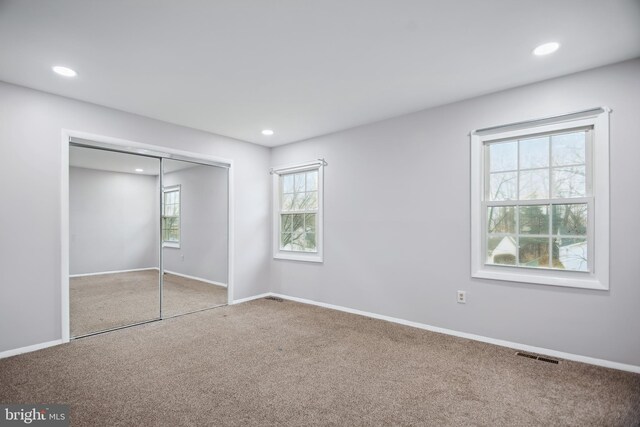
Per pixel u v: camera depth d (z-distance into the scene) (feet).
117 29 6.72
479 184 10.37
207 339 10.44
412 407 6.68
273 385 7.54
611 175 8.28
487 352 9.41
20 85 9.41
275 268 16.61
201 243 14.35
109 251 11.98
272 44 7.37
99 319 11.85
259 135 14.80
